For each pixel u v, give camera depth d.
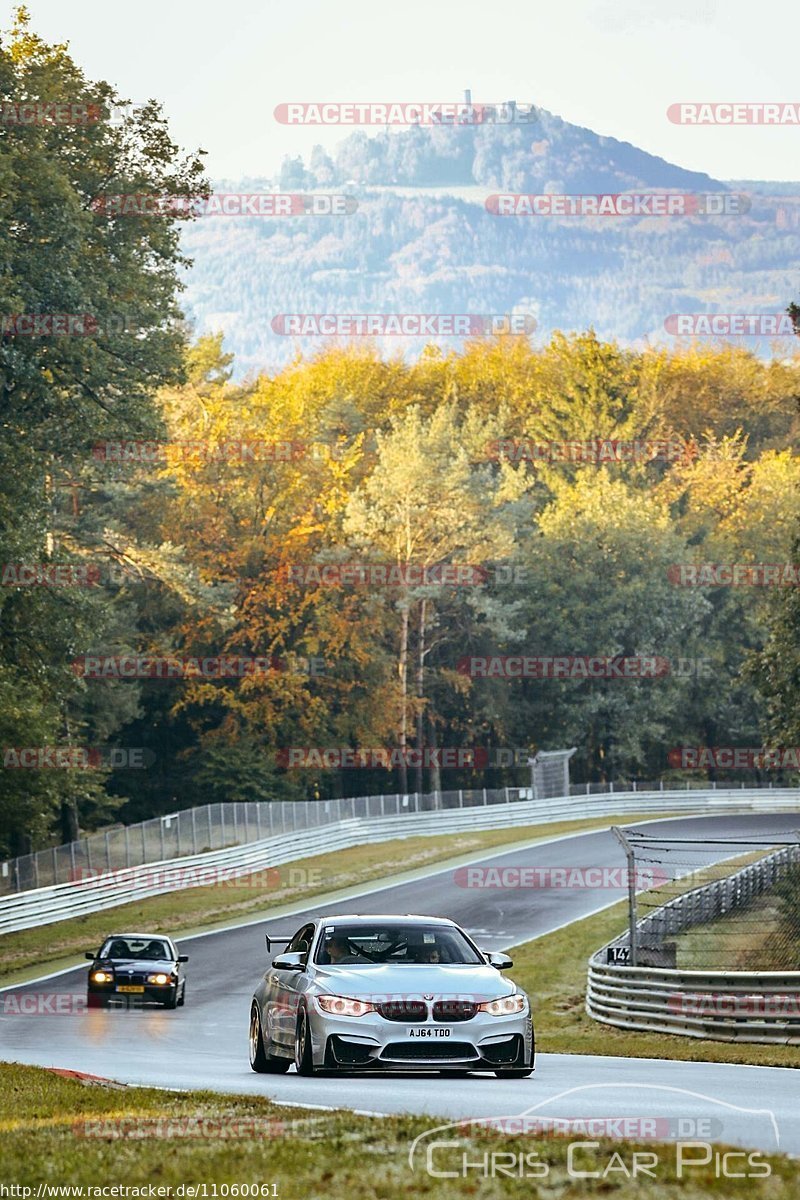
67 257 98.75
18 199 97.44
